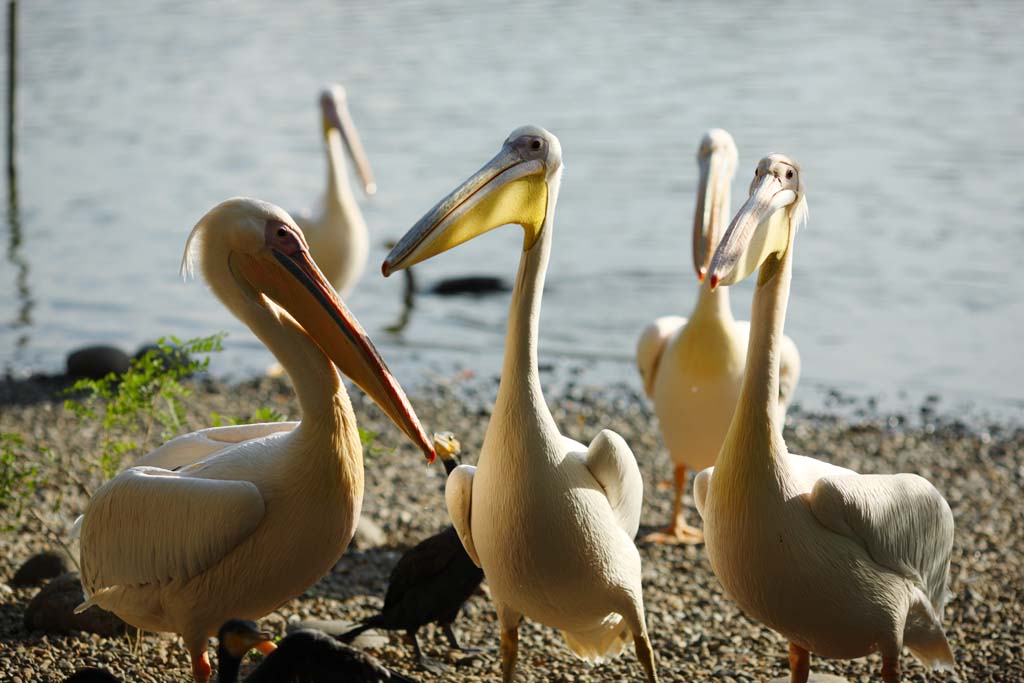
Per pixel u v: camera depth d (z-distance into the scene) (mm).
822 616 4242
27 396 10680
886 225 16281
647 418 10648
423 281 15461
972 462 9492
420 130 22062
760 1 37000
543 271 4332
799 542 4180
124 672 5160
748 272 4094
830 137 20797
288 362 4449
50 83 28141
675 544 7457
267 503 4367
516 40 31719
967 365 11938
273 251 4508
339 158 11773
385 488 8344
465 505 4566
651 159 19781
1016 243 15438
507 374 4320
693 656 5695
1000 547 7531
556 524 4238
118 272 15492
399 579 5488
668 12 35500
